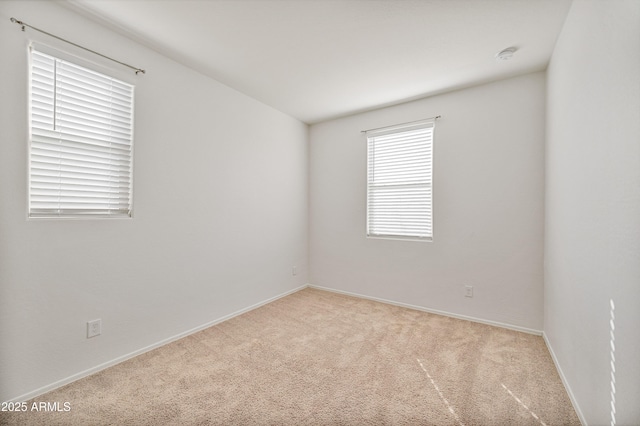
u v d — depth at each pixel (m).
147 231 2.28
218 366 2.05
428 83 2.87
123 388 1.79
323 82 2.87
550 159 2.36
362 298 3.70
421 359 2.15
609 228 1.23
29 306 1.68
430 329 2.71
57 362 1.79
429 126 3.19
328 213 4.03
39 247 1.72
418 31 2.05
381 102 3.37
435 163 3.16
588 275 1.47
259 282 3.39
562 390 1.78
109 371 1.98
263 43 2.21
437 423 1.50
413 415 1.56
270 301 3.54
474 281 2.93
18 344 1.64
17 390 1.63
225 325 2.81
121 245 2.11
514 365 2.07
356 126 3.77
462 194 2.99
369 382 1.86
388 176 3.52
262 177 3.42
